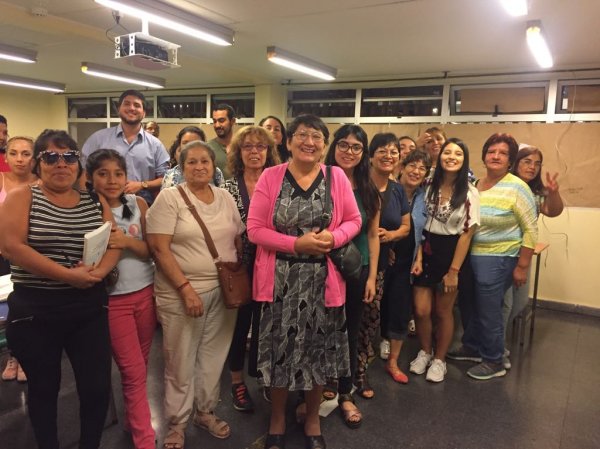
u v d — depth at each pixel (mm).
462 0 2654
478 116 4648
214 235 1936
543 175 4387
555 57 3840
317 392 2020
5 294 2012
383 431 2252
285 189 1845
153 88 6590
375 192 2156
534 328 3875
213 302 1989
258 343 1921
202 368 2076
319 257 1857
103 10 3158
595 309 4273
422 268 2770
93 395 1716
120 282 1837
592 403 2584
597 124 4137
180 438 2020
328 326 1903
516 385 2781
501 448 2148
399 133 5031
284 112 5723
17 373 2648
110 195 1832
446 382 2795
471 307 3008
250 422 2287
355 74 4953
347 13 2977
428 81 4820
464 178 2631
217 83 6066
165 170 3174
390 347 2848
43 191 1597
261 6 2904
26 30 3781
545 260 4465
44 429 1663
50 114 7652
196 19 3139
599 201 4203
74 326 1652
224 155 3074
